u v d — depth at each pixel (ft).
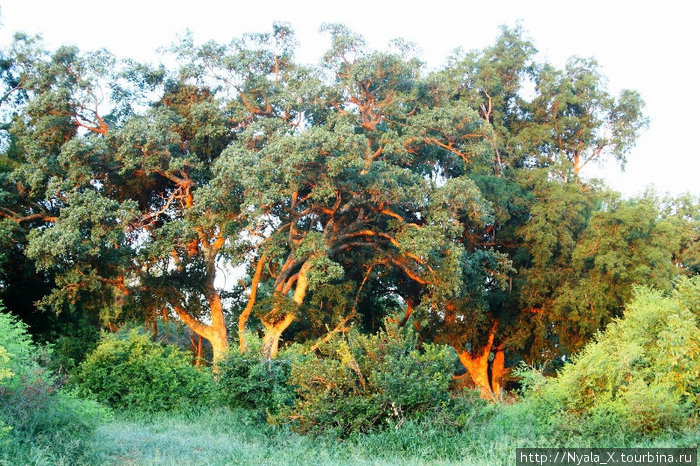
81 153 68.69
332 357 41.75
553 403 35.37
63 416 29.17
